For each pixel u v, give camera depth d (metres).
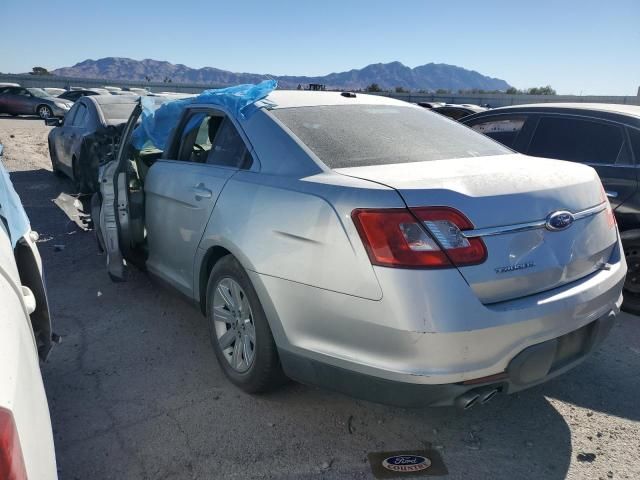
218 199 3.20
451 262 2.26
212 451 2.71
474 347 2.27
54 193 8.80
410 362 2.28
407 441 2.81
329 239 2.46
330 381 2.59
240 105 3.46
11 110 25.06
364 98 3.87
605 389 3.32
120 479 2.51
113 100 8.36
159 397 3.17
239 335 3.15
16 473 1.26
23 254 2.59
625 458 2.69
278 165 2.95
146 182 4.17
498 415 3.05
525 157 3.22
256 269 2.80
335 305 2.45
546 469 2.61
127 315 4.30
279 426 2.90
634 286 4.46
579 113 4.90
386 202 2.31
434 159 2.98
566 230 2.57
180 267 3.75
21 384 1.46
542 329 2.41
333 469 2.59
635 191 4.39
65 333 3.99
